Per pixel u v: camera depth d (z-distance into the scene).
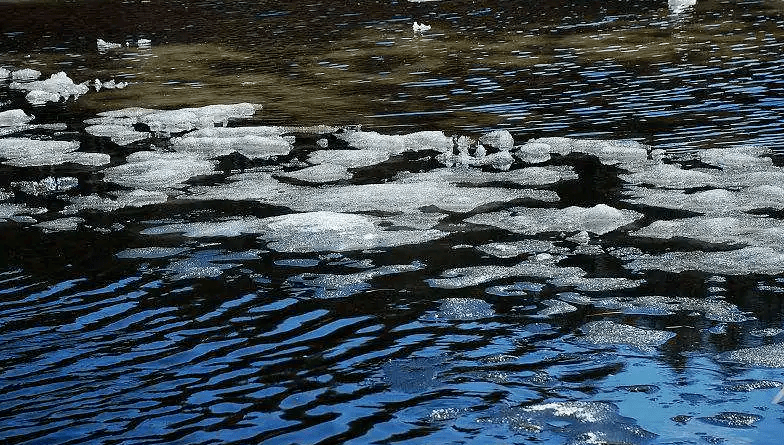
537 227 8.04
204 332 6.07
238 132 11.69
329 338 5.95
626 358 5.57
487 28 19.16
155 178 9.83
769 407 4.97
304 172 9.93
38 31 20.41
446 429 4.82
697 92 13.00
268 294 6.68
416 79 14.59
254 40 18.61
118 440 4.78
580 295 6.55
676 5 21.14
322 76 15.05
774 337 5.79
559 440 4.70
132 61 16.81
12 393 5.29
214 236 7.96
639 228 7.93
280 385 5.33
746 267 6.96
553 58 15.82
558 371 5.44
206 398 5.20
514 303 6.44
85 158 10.73
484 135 11.27
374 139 11.18
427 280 6.89
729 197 8.62
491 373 5.43
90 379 5.45
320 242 7.74
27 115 13.01
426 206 8.67
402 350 5.75
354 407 5.06
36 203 9.09
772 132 10.88
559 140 10.85
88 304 6.56
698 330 5.93
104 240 7.94
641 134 11.05
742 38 16.97
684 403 5.04
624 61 15.33
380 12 21.97
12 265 7.39
